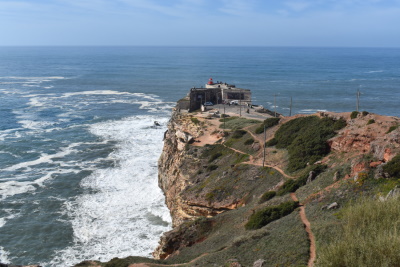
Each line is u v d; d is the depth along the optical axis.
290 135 54.03
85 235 49.16
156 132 102.88
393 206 22.55
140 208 57.09
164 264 32.00
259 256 25.83
